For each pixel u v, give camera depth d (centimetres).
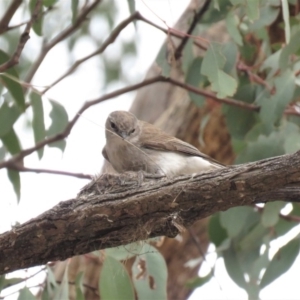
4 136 1069
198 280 1108
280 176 656
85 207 714
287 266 1031
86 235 729
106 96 1145
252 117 1151
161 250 1243
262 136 1072
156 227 723
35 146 1051
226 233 1130
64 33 1147
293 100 1116
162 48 1098
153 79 1143
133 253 912
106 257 913
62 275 1112
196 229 1252
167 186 702
